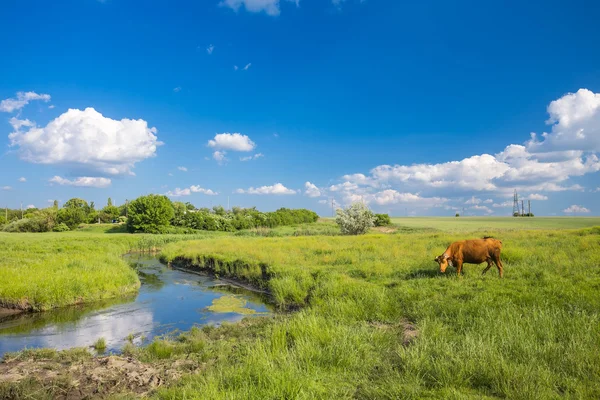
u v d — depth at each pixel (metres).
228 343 9.38
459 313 8.76
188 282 21.52
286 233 63.16
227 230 79.06
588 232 26.09
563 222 76.62
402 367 6.12
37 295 14.85
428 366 5.88
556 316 7.81
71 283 16.30
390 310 10.37
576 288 10.06
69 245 33.47
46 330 12.05
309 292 15.00
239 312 14.33
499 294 10.41
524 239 22.75
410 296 11.05
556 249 17.45
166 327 12.37
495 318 8.10
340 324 9.18
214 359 8.20
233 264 23.34
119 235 55.00
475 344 6.48
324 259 20.33
